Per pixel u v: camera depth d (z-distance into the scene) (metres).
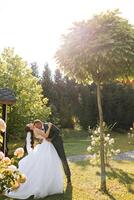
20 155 4.34
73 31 8.76
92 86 36.59
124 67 8.66
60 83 36.84
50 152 8.83
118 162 15.25
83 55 8.47
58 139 9.13
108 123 36.31
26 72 26.30
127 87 36.97
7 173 4.06
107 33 8.43
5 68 25.86
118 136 32.59
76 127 36.31
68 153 18.23
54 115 33.56
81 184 10.10
